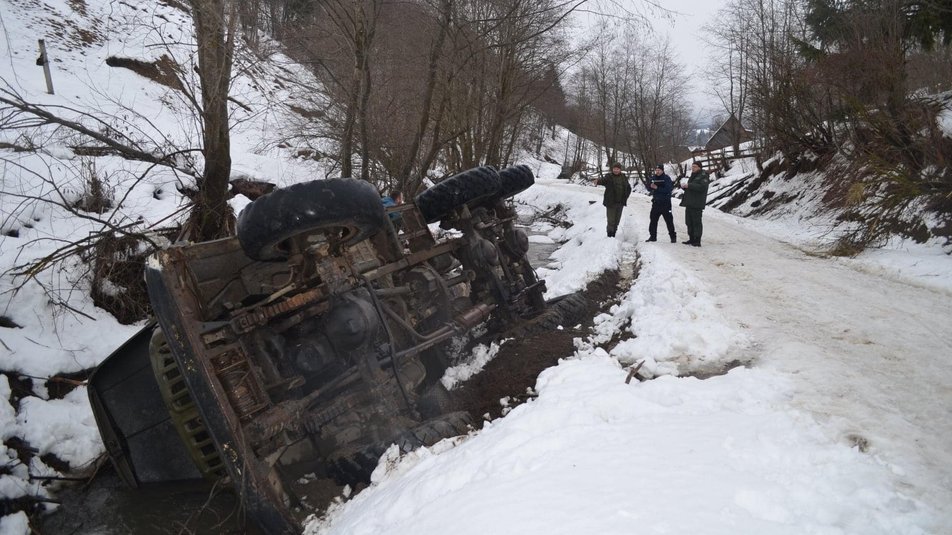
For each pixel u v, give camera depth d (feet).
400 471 12.66
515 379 17.29
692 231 38.60
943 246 29.07
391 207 20.16
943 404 12.35
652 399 13.15
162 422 16.58
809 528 7.95
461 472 10.62
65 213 26.61
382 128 39.42
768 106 64.49
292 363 14.82
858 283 25.36
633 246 41.45
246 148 42.80
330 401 14.90
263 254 13.85
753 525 7.95
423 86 39.52
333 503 13.10
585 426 11.51
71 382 20.36
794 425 11.24
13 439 17.61
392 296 17.70
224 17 26.00
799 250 36.83
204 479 16.03
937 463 9.93
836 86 47.21
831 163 54.19
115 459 17.10
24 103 22.95
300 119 41.70
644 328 19.53
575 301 23.89
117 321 24.17
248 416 12.81
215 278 14.96
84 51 55.36
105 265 24.48
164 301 12.78
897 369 14.55
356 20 31.27
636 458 9.97
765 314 20.30
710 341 17.47
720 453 10.12
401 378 16.03
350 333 14.05
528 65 50.21
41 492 16.80
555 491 8.99
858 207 40.11
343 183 13.78
